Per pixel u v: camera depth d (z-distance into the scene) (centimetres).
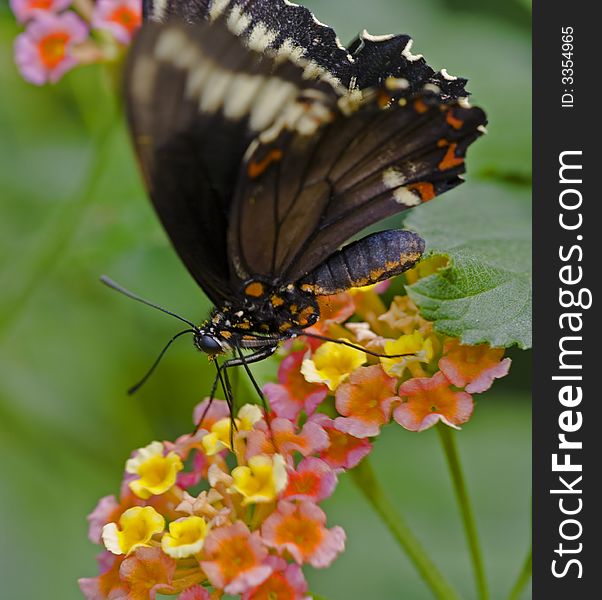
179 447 35
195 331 36
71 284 41
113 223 40
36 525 39
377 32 41
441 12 41
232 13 34
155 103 33
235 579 33
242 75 34
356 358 35
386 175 35
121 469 40
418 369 35
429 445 41
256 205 35
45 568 39
